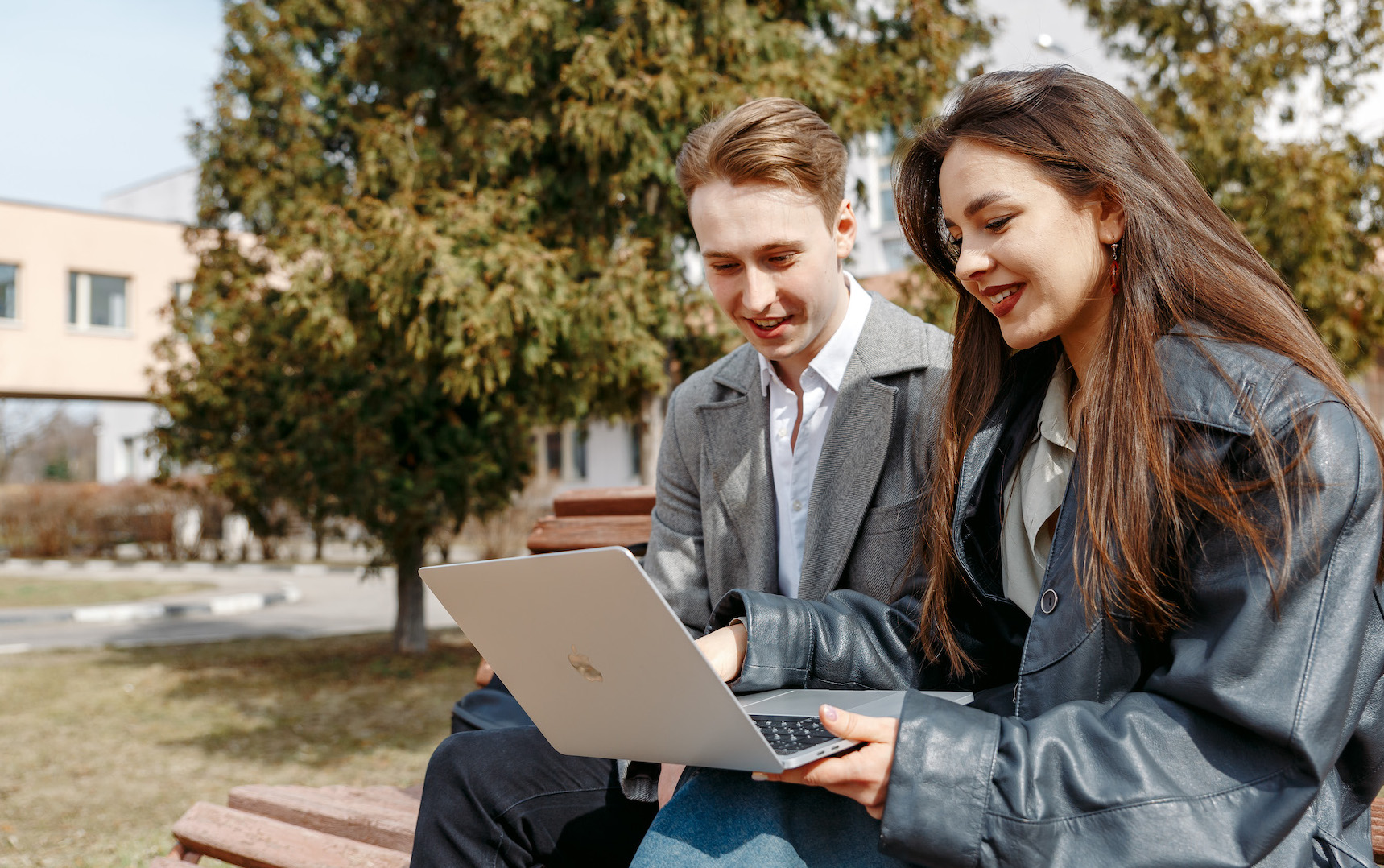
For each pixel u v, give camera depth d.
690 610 2.10
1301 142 6.72
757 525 2.01
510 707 2.27
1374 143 7.04
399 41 6.96
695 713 1.18
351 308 6.20
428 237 5.33
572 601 1.21
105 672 8.30
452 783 1.71
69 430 37.34
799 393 1.99
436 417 7.82
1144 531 1.18
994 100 1.32
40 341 20.38
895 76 6.00
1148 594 1.17
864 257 9.91
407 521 7.79
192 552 23.52
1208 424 1.15
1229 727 1.08
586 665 1.28
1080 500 1.30
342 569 21.11
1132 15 7.89
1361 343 6.48
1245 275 1.26
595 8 5.71
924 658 1.60
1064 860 1.06
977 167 1.31
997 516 1.54
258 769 5.27
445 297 5.22
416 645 8.87
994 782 1.10
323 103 8.00
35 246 20.36
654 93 5.35
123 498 24.67
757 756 1.15
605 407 7.21
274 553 22.97
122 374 21.17
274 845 2.21
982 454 1.53
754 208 1.73
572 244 6.03
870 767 1.14
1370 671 1.13
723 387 2.11
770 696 1.52
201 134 8.18
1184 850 1.03
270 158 8.02
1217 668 1.07
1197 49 7.49
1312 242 6.30
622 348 5.75
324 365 7.29
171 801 4.66
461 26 5.77
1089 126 1.29
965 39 6.71
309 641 10.03
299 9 7.77
